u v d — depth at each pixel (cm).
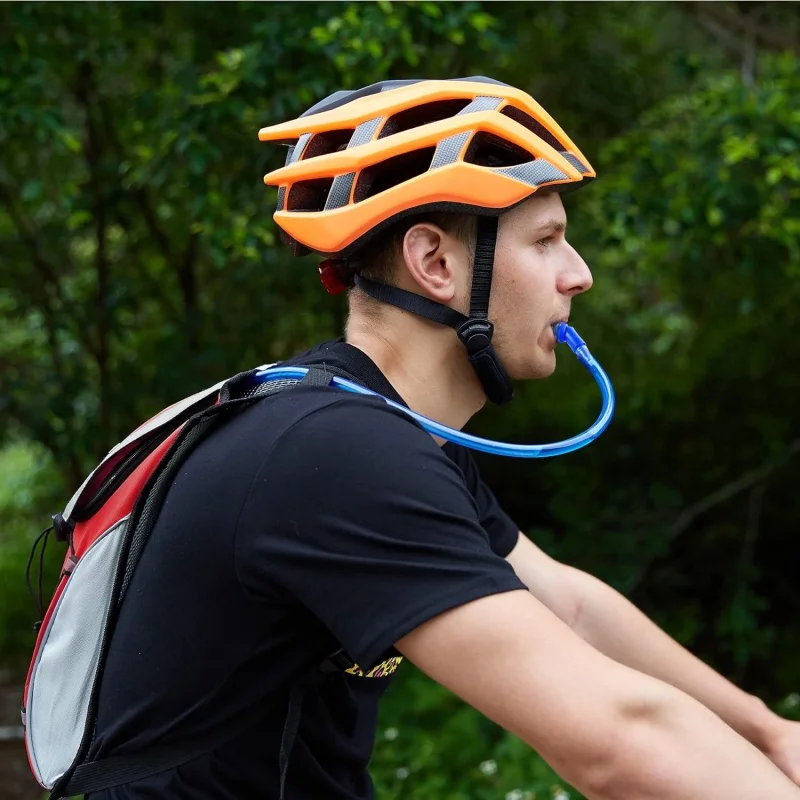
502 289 112
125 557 107
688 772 83
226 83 346
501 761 347
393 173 118
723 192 368
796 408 500
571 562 460
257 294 495
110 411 509
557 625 88
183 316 525
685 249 430
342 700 108
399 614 88
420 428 99
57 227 498
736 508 502
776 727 135
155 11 404
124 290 516
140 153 397
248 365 505
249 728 103
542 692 85
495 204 107
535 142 113
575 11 454
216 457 100
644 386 545
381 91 128
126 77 473
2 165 450
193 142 351
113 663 106
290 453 95
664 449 519
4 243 506
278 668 101
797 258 410
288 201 123
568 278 115
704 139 386
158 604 102
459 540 90
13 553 674
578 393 557
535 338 114
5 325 575
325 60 354
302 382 106
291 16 348
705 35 530
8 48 361
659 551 459
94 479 118
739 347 514
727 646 456
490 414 564
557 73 484
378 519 91
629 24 498
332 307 493
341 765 111
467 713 375
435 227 110
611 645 145
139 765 104
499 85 120
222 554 97
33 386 535
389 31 329
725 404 512
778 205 384
